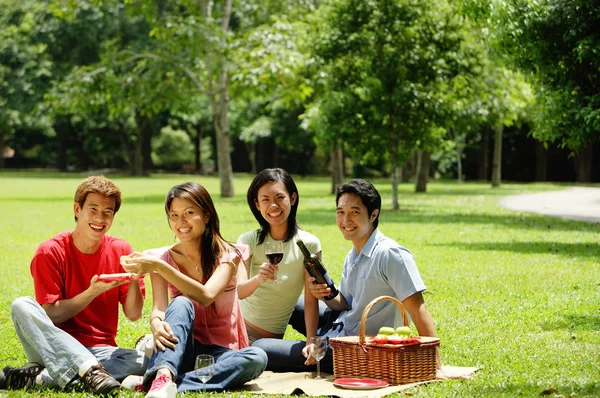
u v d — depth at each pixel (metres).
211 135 77.25
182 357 5.57
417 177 41.12
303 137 63.19
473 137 62.97
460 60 25.16
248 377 5.75
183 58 32.28
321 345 5.97
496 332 7.83
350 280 6.45
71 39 49.25
